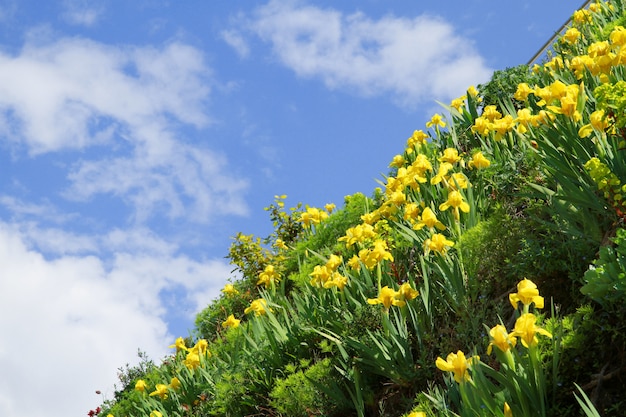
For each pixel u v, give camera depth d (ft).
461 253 18.60
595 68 18.97
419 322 18.35
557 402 13.29
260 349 22.61
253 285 34.24
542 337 13.64
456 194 19.27
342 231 31.42
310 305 22.22
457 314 17.66
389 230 22.88
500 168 21.38
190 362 24.80
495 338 12.82
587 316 13.71
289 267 32.86
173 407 24.98
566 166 17.44
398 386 18.08
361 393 18.58
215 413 22.29
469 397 12.80
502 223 18.21
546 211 17.35
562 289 16.24
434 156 26.35
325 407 19.12
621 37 18.40
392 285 19.92
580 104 17.95
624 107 14.97
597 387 13.10
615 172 16.15
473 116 29.32
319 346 20.88
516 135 23.91
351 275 21.91
